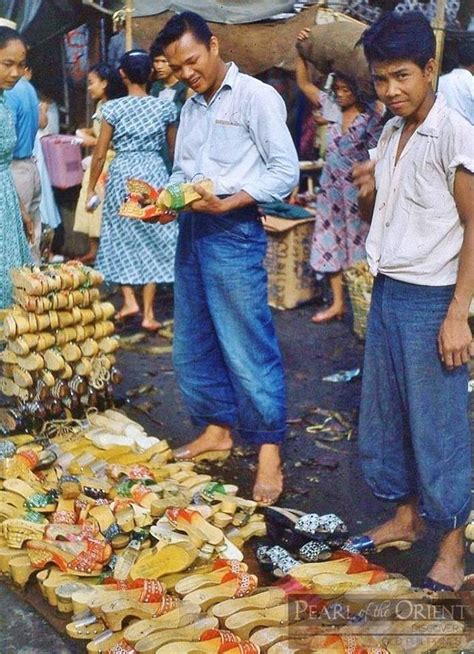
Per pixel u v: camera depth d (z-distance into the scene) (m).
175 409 4.52
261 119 3.25
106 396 4.26
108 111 5.27
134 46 6.43
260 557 3.06
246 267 3.40
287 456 4.03
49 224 6.62
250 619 2.62
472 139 2.51
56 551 2.99
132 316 5.86
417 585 3.01
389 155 2.73
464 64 5.76
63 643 2.71
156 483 3.42
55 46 7.61
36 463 3.58
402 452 3.01
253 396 3.52
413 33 2.47
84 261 6.84
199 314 3.65
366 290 5.18
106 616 2.65
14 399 4.11
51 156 6.76
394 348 2.80
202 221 3.41
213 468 3.89
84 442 3.85
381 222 2.77
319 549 3.00
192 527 3.06
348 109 5.29
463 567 2.97
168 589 2.87
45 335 3.93
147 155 5.36
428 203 2.61
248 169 3.33
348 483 3.78
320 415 4.45
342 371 5.00
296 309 6.05
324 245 5.59
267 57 6.18
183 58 3.19
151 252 5.43
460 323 2.61
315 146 7.43
